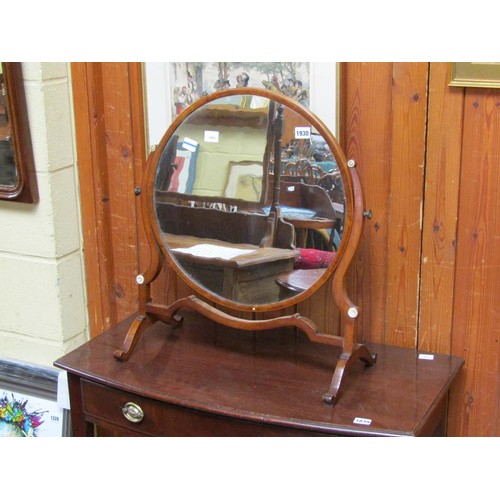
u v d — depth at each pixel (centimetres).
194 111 184
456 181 180
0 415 236
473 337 188
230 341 203
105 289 227
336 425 165
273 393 178
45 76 206
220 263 189
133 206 217
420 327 193
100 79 211
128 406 187
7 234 223
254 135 179
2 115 209
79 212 223
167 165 189
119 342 205
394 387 178
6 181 215
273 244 182
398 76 180
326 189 174
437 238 185
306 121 173
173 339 204
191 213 189
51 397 228
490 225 179
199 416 178
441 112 178
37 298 225
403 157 184
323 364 190
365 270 195
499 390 188
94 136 214
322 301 202
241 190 183
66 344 227
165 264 217
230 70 192
